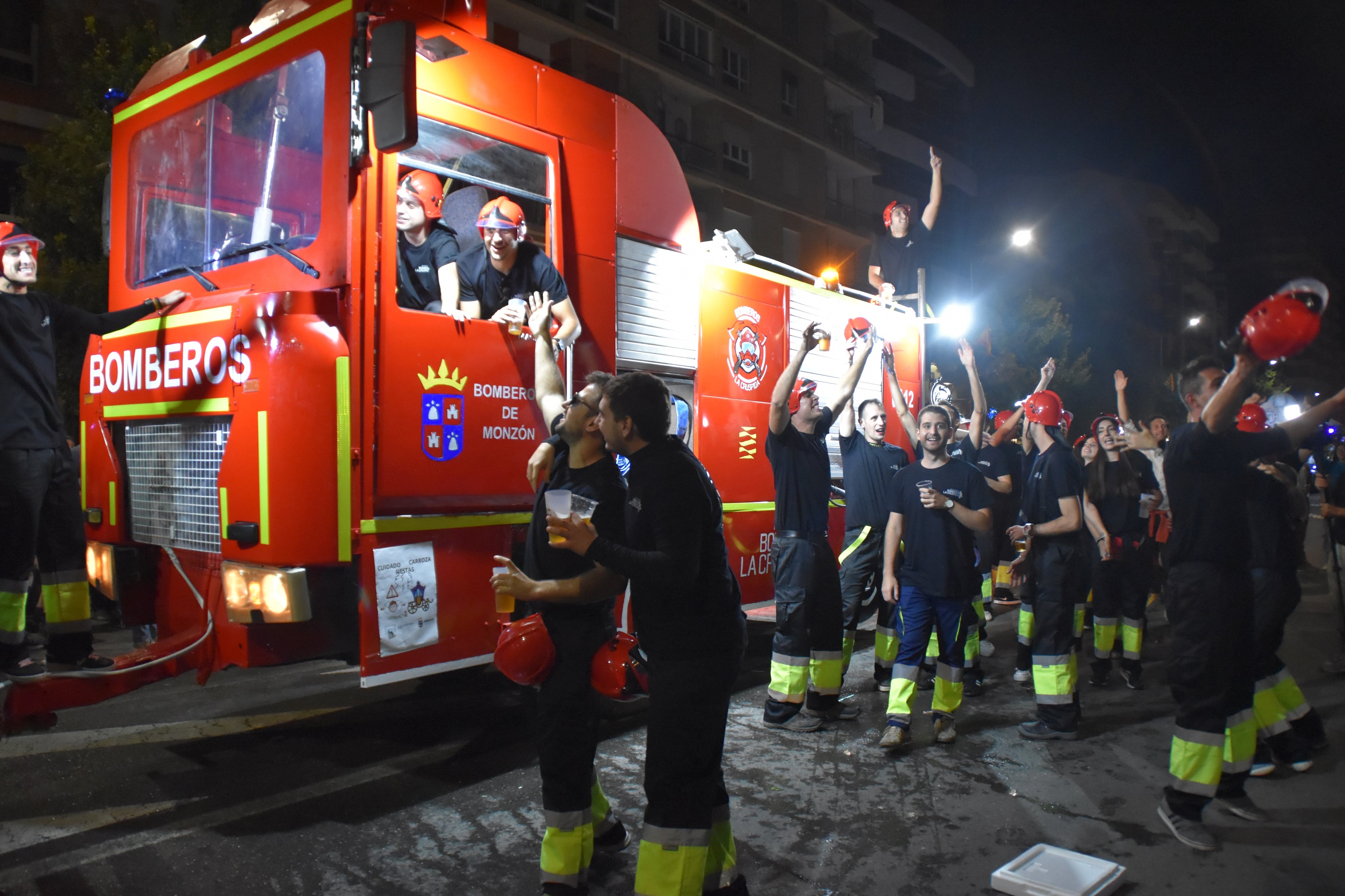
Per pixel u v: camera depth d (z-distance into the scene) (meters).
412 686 6.14
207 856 3.41
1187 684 3.61
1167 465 3.75
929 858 3.43
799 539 5.11
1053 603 4.92
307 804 3.96
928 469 4.74
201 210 4.65
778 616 5.14
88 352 4.67
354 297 3.82
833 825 3.74
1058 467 4.95
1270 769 4.34
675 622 2.71
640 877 2.65
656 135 5.66
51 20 16.03
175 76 4.85
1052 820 3.81
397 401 3.95
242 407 3.76
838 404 5.36
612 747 4.76
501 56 4.59
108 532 4.54
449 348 4.17
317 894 3.12
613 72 26.52
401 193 4.19
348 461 3.72
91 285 10.93
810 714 5.16
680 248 5.78
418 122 4.11
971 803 4.00
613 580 2.86
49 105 16.41
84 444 4.67
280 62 4.21
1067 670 4.90
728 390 6.16
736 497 6.22
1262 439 3.54
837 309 7.43
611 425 2.77
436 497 4.09
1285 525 4.36
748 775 4.34
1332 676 6.39
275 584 3.64
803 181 33.44
